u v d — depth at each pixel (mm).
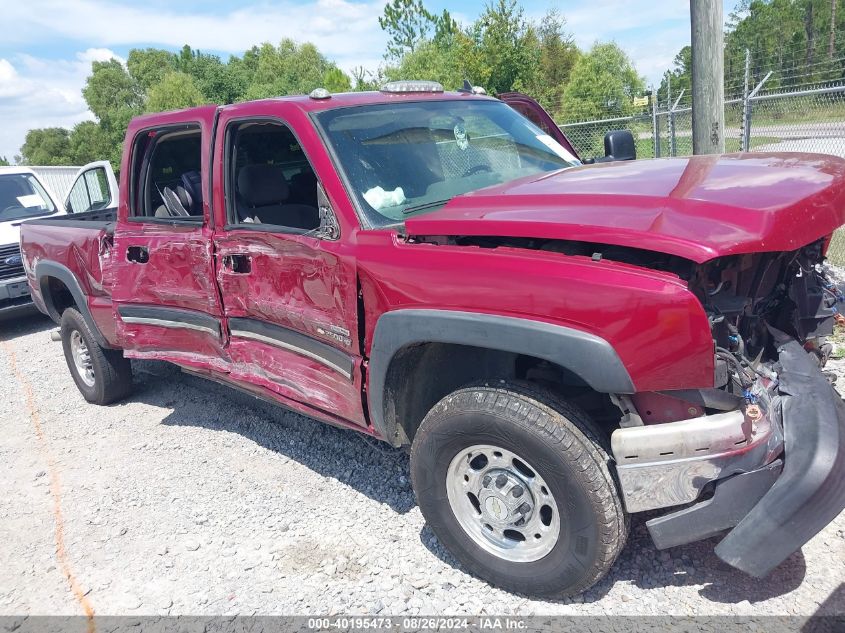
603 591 2768
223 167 3711
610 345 2260
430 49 31250
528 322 2410
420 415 3156
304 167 4234
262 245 3457
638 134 16266
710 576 2773
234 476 4164
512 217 2615
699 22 5676
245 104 3703
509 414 2498
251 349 3764
